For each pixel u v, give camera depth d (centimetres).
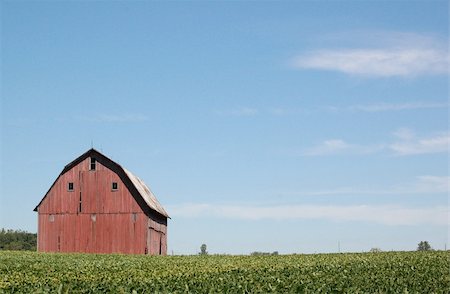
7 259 4825
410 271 3381
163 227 7756
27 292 2280
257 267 3803
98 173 6931
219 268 3728
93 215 6888
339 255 5716
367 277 2962
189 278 2783
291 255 6016
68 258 5100
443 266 3781
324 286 2527
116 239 6812
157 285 2419
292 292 2298
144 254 6569
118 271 3469
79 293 2220
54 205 6962
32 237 12900
